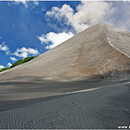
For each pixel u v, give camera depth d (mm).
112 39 62750
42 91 16391
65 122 2854
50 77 42281
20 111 3885
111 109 4023
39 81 35688
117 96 6527
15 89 20047
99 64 45250
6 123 2814
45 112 3664
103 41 60531
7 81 35531
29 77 42938
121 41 61469
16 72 54875
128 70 36219
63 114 3436
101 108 4117
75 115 3355
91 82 30453
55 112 3639
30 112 3711
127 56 42781
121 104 4750
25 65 68562
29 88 21641
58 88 20453
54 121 2916
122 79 28953
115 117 3266
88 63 48312
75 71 45281
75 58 54656
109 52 49594
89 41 66438
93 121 2943
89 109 3969
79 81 34406
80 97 6457
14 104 5914
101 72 40188
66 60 55281
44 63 59469
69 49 66062
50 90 17406
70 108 4086
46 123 2789
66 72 45594
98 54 51812
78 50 61344
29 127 2576
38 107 4359
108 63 43719
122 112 3721
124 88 10297
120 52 46094
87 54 54656
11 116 3350
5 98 9695
